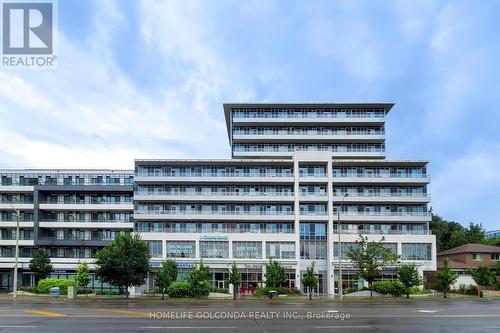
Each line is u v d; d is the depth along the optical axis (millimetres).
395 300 48062
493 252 84375
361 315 27344
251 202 82312
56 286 59031
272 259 76500
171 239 79500
